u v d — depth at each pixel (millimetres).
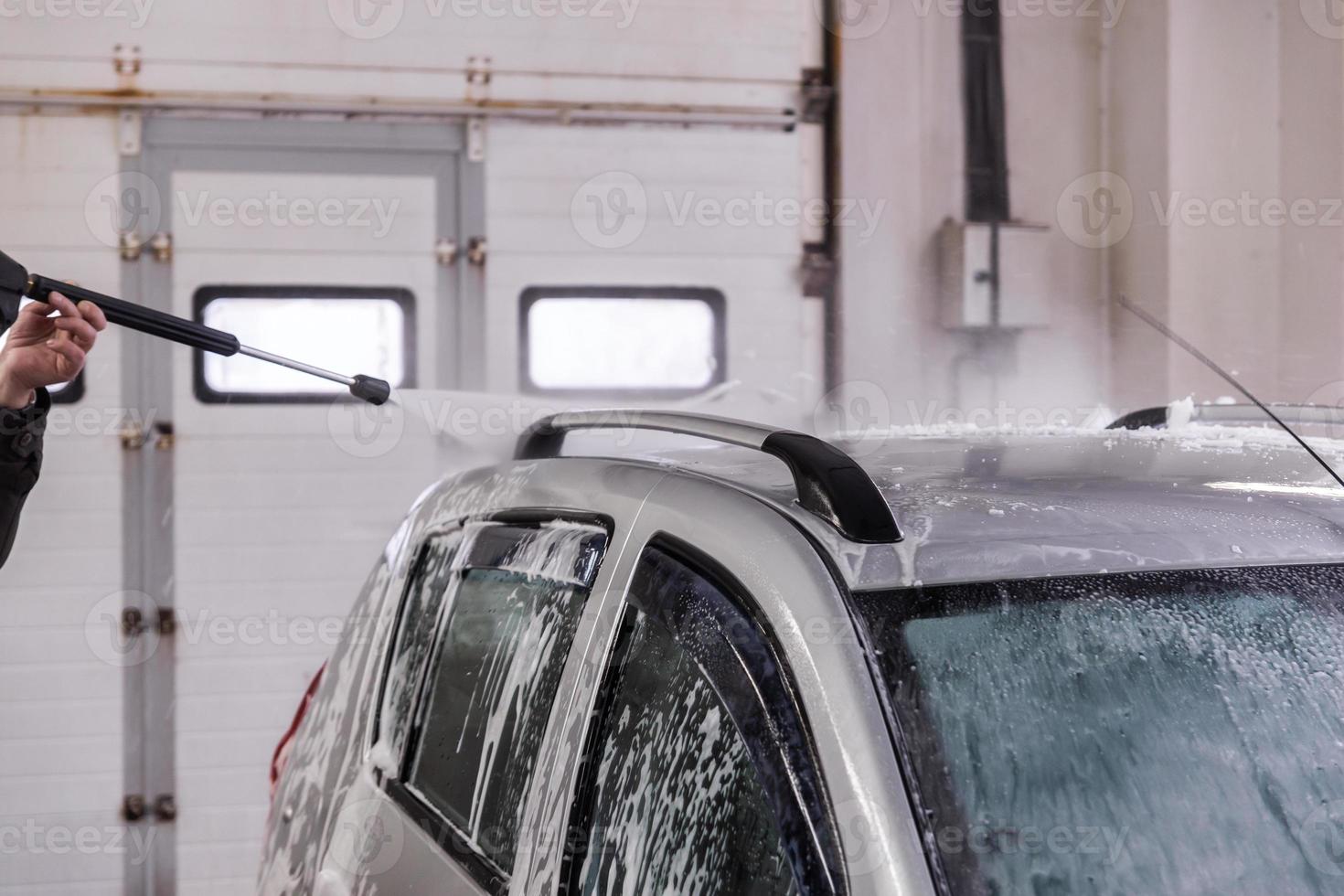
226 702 4125
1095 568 980
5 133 3986
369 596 1710
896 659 858
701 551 965
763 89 4332
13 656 4020
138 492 4082
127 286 4066
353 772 1493
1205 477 1229
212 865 4109
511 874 1050
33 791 4027
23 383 1380
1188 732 901
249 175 4109
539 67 4223
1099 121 4543
